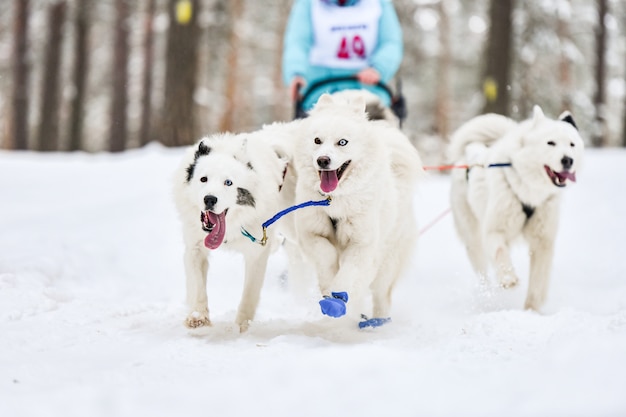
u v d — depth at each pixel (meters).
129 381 3.98
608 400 2.95
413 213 7.03
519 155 7.48
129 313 6.48
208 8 31.55
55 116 31.08
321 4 8.62
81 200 11.28
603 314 6.83
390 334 5.86
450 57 36.38
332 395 3.35
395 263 6.77
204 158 5.71
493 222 7.68
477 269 8.50
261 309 7.04
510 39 18.66
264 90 40.34
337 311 5.22
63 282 7.66
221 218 5.57
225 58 34.16
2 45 37.22
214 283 7.95
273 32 37.81
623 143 32.19
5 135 38.53
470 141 8.89
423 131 34.88
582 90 33.16
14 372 4.20
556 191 7.54
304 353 4.62
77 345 5.10
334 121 5.83
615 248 9.27
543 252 7.56
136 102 40.00
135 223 10.00
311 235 6.11
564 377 3.33
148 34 33.34
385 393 3.36
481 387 3.38
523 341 5.06
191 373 4.20
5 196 11.41
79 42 31.81
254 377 3.71
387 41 8.67
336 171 5.82
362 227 5.96
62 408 3.25
